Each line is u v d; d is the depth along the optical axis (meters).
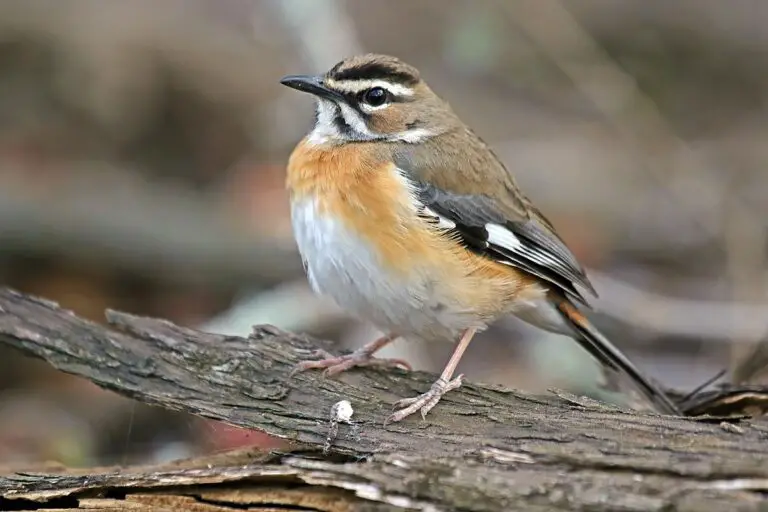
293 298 13.93
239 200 17.03
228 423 8.00
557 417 7.29
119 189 16.12
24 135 17.17
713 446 6.59
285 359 8.48
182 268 15.15
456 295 8.47
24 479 7.57
